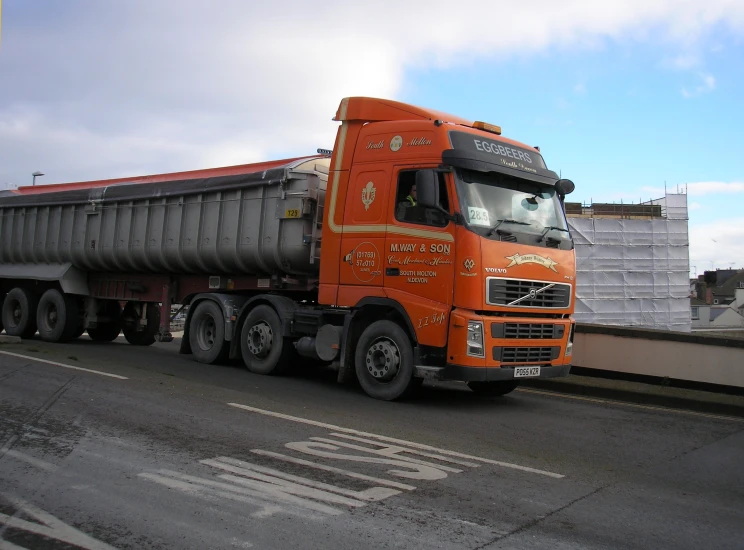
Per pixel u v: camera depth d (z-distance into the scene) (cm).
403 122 880
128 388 862
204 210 1166
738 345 971
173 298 1302
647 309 3556
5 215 1557
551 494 505
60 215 1438
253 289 1152
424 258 828
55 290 1458
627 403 965
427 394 962
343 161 936
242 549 384
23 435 616
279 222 1040
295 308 1041
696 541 421
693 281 8819
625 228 3575
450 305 800
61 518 427
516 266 819
